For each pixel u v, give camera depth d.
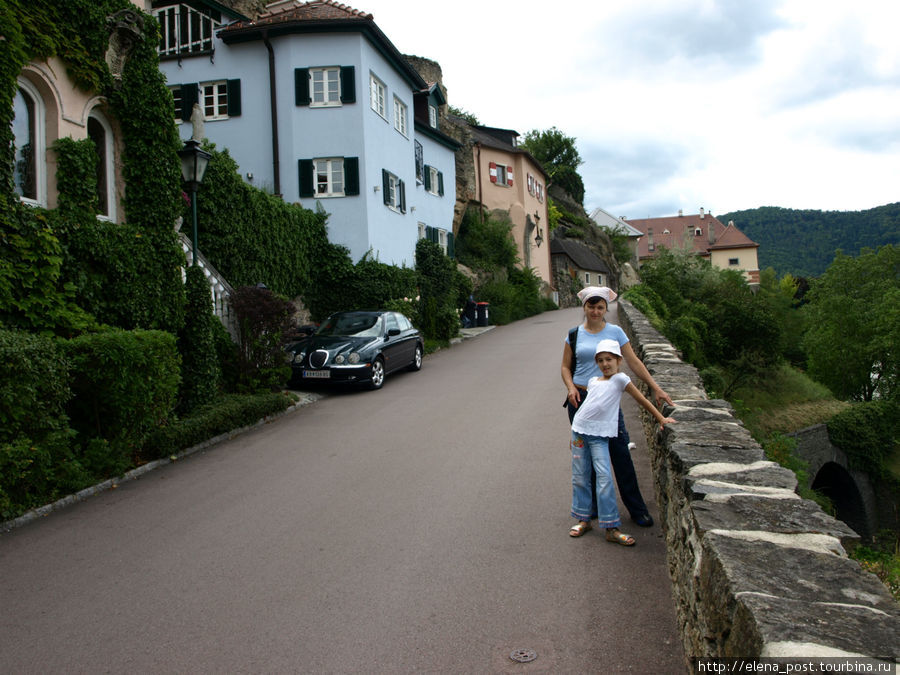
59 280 8.44
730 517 2.82
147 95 9.99
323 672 3.25
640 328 13.17
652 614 3.74
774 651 1.73
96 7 9.30
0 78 7.69
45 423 6.35
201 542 5.25
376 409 10.97
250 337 11.57
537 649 3.40
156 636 3.70
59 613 4.06
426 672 3.22
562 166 67.56
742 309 27.66
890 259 46.66
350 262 20.00
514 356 17.59
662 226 93.44
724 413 4.93
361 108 20.14
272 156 20.38
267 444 8.84
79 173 8.91
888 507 28.48
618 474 5.19
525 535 5.05
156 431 8.08
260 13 24.34
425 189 28.30
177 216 10.46
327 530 5.37
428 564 4.57
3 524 5.75
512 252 39.28
